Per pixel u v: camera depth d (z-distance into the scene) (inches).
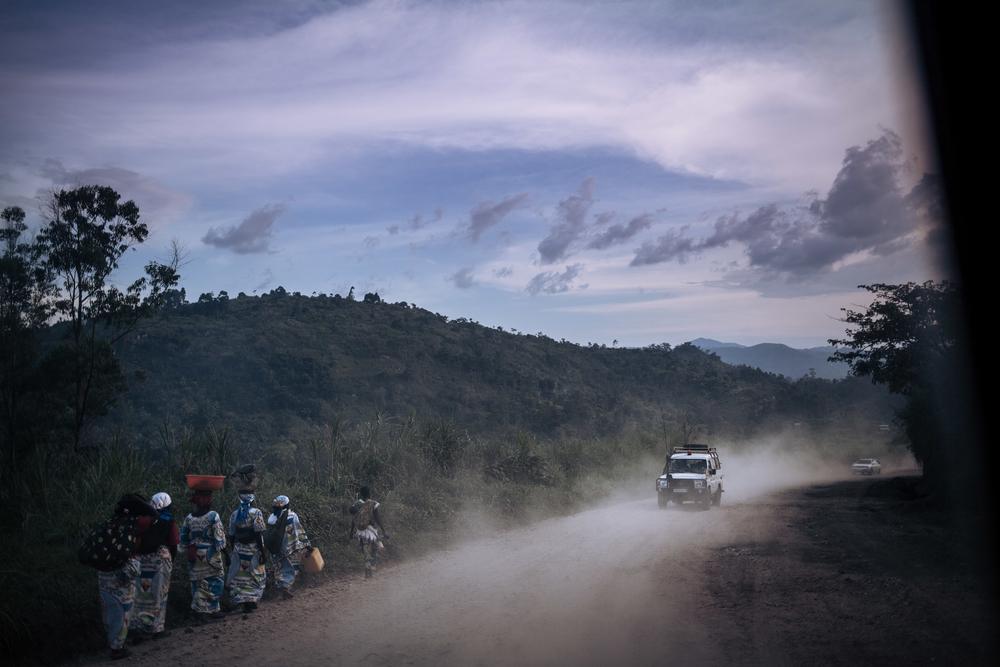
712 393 5974.4
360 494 493.7
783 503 1079.0
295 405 4330.7
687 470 1009.5
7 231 888.3
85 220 935.0
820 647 286.0
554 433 4478.3
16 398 881.5
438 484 789.2
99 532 311.0
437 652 294.4
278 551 420.5
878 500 1073.5
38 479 461.1
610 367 7003.0
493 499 812.6
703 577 449.1
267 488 562.3
